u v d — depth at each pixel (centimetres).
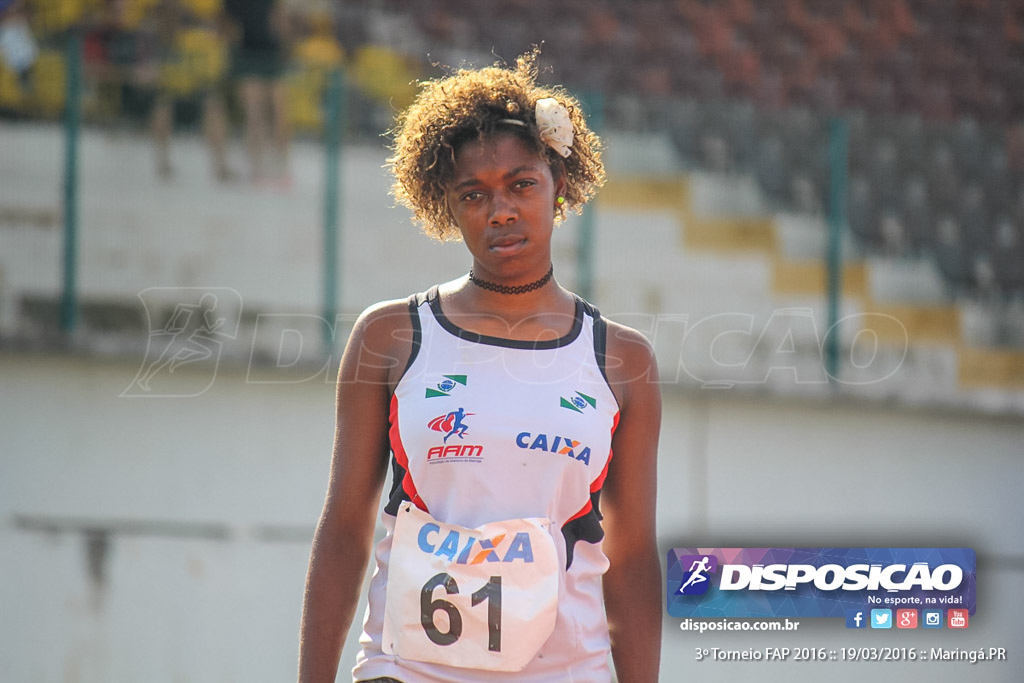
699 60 2998
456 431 732
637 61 2953
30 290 1967
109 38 2270
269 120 2066
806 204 2286
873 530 2217
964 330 2309
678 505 2144
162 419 1988
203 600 1981
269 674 1988
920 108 3077
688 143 2258
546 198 766
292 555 2014
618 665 811
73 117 2002
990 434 2292
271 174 2059
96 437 1967
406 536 736
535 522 723
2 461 1936
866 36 3108
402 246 2105
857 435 2231
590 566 765
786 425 2200
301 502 2022
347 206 2086
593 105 2225
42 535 1944
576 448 740
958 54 3145
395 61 2652
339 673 1917
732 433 2177
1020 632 2231
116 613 1955
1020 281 2353
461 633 718
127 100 2025
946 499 2252
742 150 2277
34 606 1933
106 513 1961
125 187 2011
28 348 1930
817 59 3064
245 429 2009
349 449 770
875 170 2330
